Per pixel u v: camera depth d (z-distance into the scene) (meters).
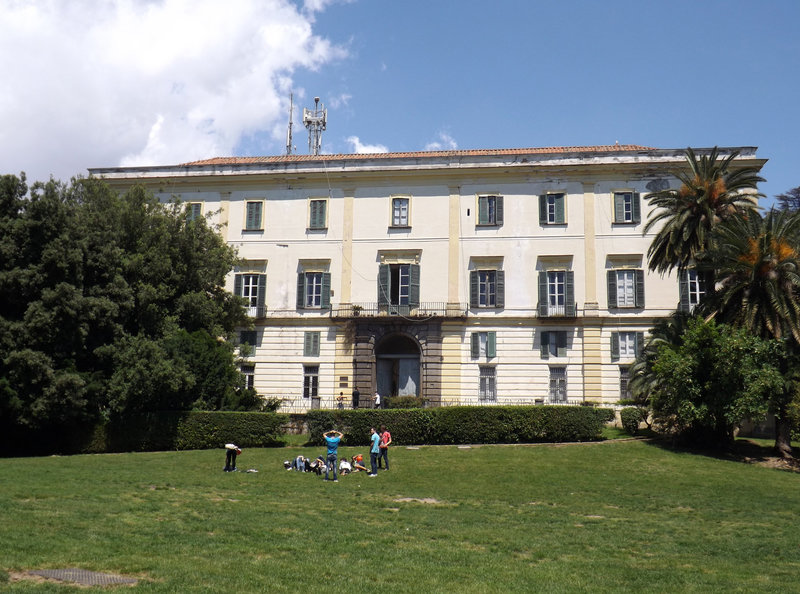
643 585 13.49
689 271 46.97
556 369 47.59
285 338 50.09
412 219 50.31
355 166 51.00
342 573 13.19
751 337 33.53
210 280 41.72
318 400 48.34
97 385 33.03
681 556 16.34
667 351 34.81
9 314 32.84
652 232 47.84
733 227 34.91
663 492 26.19
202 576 12.31
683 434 36.22
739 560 16.20
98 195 38.31
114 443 34.22
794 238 34.59
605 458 32.41
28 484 22.80
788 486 28.27
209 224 51.81
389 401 45.69
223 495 22.52
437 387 47.91
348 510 20.70
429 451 33.47
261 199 51.84
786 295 33.84
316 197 51.47
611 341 47.22
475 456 32.25
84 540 14.60
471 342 48.44
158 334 36.91
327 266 50.53
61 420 32.75
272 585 12.07
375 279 49.94
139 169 52.31
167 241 39.12
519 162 49.59
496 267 49.03
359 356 48.69
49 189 33.59
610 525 20.02
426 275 49.53
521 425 36.53
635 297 47.25
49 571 12.12
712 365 33.72
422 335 48.56
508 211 49.53
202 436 34.75
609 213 48.56
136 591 11.20
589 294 47.75
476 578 13.32
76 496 20.84
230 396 38.41
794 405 33.03
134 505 19.55
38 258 33.31
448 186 50.41
